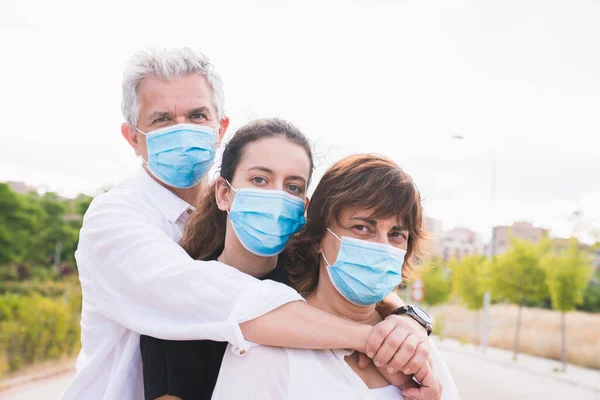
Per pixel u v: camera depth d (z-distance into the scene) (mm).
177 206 2559
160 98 2580
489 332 31328
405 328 1901
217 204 2307
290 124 2262
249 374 1819
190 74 2627
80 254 2416
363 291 2037
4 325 12797
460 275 30672
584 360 21266
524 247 22859
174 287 1942
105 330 2277
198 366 2039
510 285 22844
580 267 20094
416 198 2086
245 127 2256
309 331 1837
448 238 77812
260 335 1830
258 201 2152
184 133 2557
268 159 2158
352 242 2021
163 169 2561
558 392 14742
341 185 2031
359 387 1874
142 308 2033
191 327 1879
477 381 15906
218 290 1894
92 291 2293
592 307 35906
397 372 1978
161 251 2055
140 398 2236
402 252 2076
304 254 2223
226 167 2266
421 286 26812
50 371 13094
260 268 2303
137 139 2672
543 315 36781
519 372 18625
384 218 2027
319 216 2100
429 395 1912
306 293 2221
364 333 1887
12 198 38000
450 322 37188
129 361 2189
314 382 1823
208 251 2389
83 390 2322
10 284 31141
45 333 13734
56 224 42875
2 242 36469
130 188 2537
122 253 2088
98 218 2240
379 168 2039
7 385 11531
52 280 35625
